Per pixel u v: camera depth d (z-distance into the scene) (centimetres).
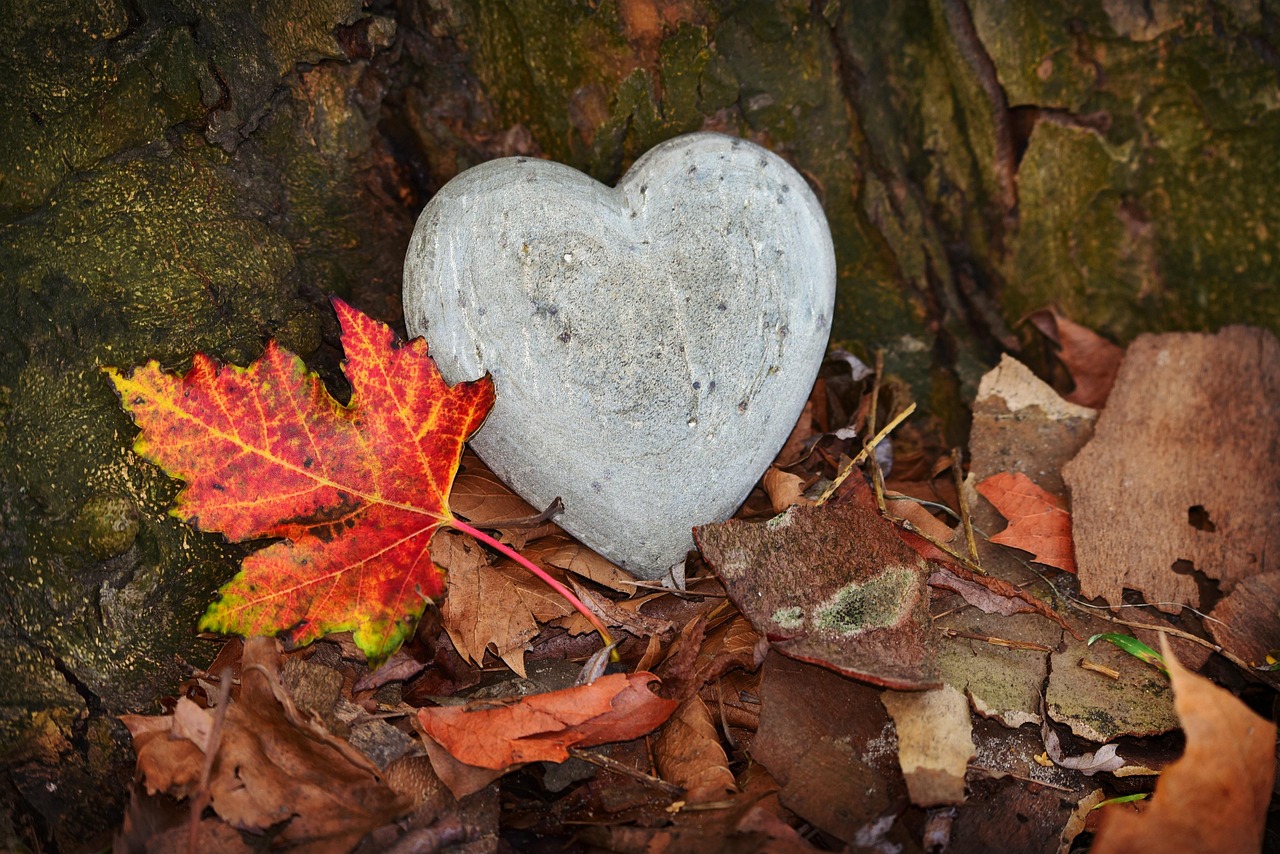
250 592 144
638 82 181
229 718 136
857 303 203
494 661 157
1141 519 178
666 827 134
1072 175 200
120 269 158
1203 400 193
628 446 158
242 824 128
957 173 200
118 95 156
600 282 157
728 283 160
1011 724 151
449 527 162
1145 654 158
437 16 176
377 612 147
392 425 152
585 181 164
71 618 154
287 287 174
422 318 161
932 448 208
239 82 165
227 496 146
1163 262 205
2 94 151
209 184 166
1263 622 167
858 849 132
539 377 157
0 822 154
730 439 162
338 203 179
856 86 190
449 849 131
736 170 165
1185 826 120
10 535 155
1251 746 123
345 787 132
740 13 178
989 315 208
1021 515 181
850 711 148
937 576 167
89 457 156
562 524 165
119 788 152
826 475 186
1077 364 207
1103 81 192
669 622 160
